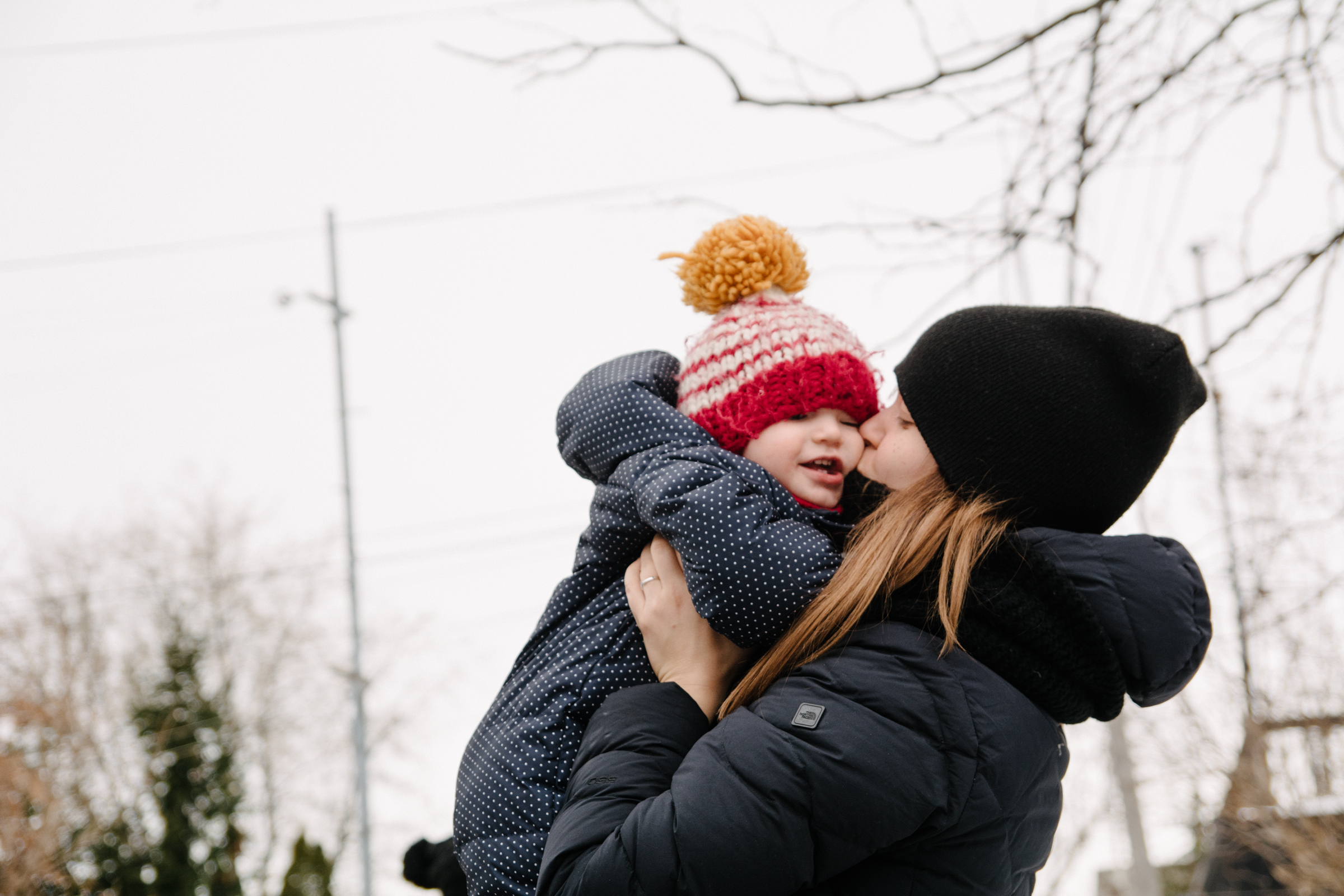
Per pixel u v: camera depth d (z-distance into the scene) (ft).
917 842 4.73
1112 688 5.09
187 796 62.23
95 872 57.00
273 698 66.03
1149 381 5.32
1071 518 5.43
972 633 4.89
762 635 5.24
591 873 4.57
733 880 4.48
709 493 5.35
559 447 6.54
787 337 6.05
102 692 61.21
